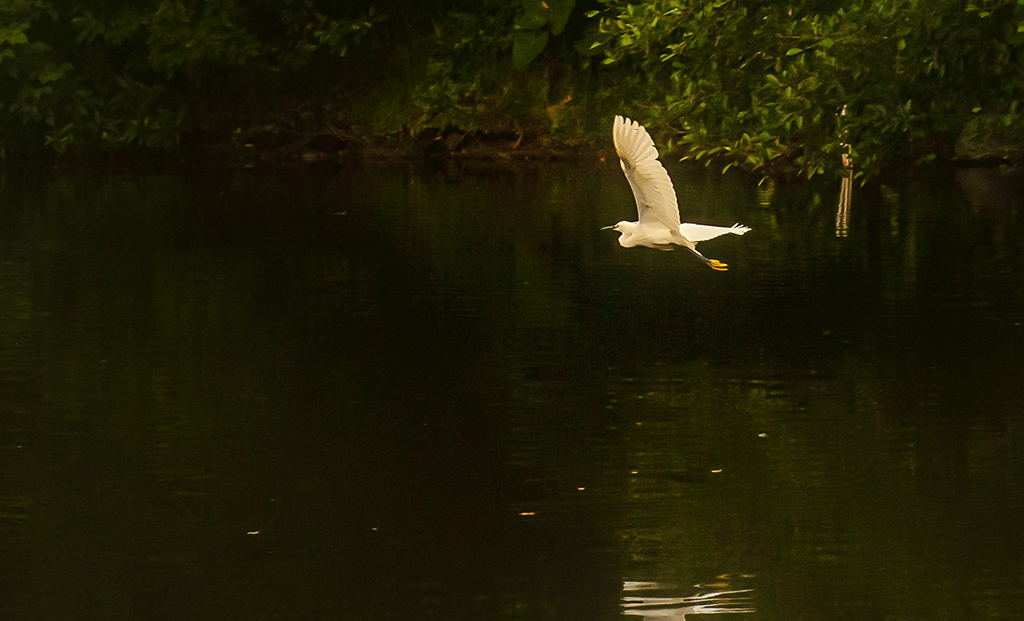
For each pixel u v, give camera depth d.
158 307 18.08
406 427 12.67
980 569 9.41
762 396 13.70
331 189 32.94
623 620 8.72
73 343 15.94
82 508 10.55
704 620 8.67
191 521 10.32
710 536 9.99
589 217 27.48
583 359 15.31
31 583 9.20
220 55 38.94
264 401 13.52
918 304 18.17
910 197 30.73
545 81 41.19
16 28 35.81
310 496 10.83
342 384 14.20
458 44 41.44
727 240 24.47
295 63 39.81
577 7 40.62
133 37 39.31
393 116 41.22
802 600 8.97
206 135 41.38
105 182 34.22
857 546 9.81
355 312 17.86
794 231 25.55
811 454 11.81
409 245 23.62
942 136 35.81
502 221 26.86
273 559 9.59
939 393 13.70
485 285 19.81
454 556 9.67
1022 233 24.53
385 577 9.34
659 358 15.36
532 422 12.84
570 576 9.34
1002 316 17.31
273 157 40.88
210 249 23.05
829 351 15.60
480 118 41.28
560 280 20.33
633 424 12.74
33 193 31.53
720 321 17.31
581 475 11.33
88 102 38.44
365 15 40.53
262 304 18.34
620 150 10.23
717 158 38.66
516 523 10.27
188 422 12.77
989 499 10.66
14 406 13.27
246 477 11.27
